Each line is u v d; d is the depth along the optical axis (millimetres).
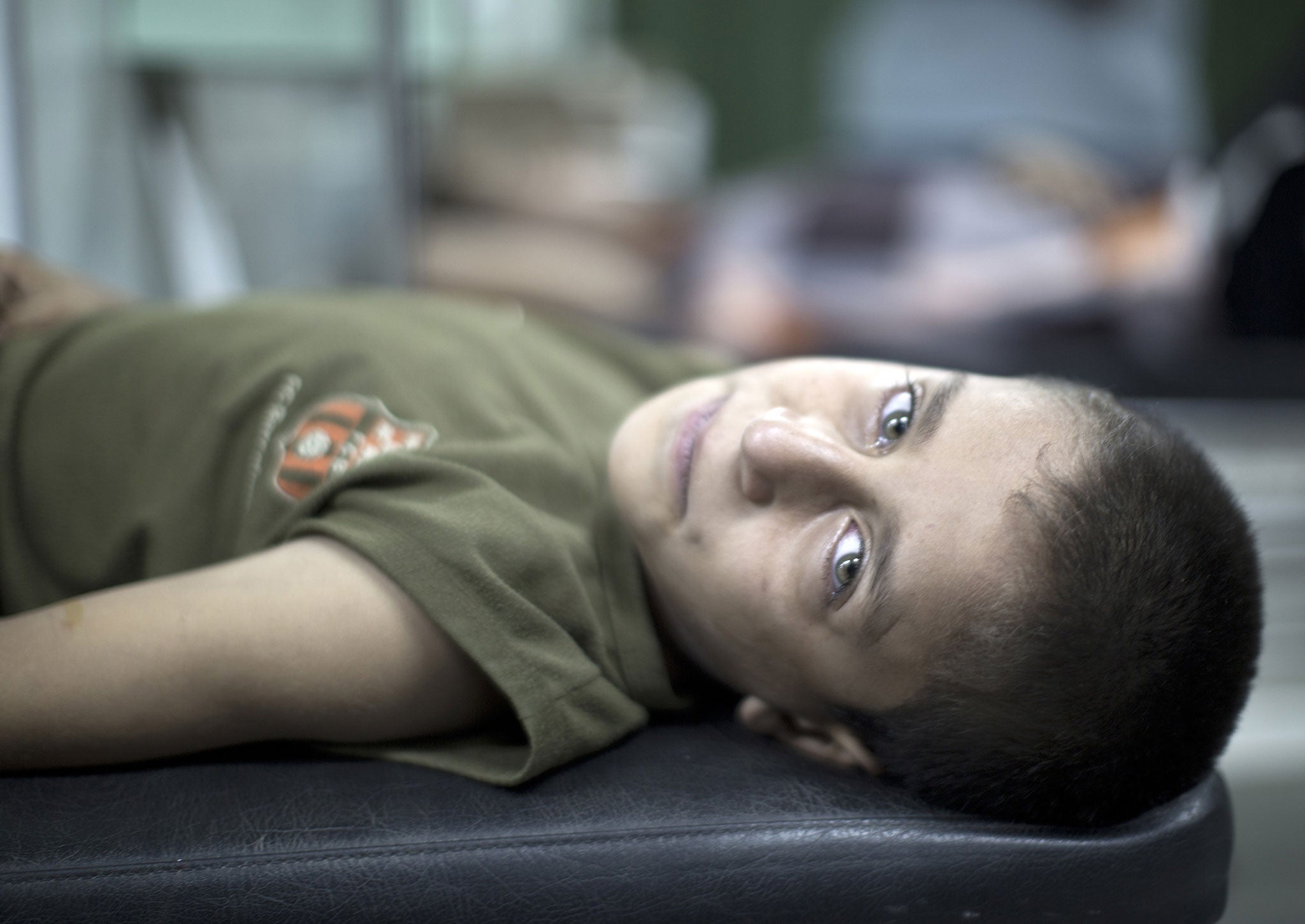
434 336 840
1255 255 1909
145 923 526
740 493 670
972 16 2090
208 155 1396
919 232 2033
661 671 705
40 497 748
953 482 618
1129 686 586
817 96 2221
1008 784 608
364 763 626
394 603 609
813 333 2002
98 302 918
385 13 1395
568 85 2018
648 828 581
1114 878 598
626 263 2074
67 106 1230
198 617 588
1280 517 1497
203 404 762
